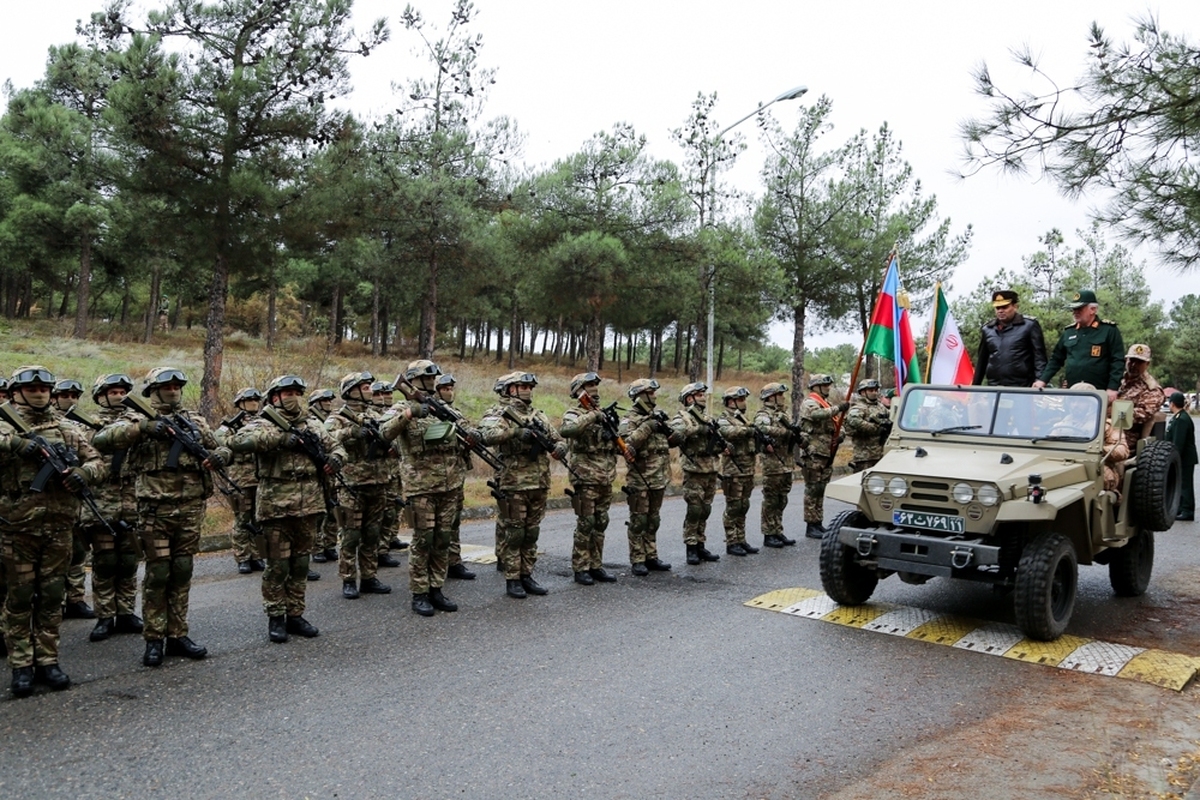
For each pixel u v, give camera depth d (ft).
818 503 36.47
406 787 13.75
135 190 50.98
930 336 36.63
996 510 21.48
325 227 56.13
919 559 22.22
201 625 22.65
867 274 76.33
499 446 26.35
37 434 17.90
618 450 28.71
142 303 163.53
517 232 81.97
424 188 77.15
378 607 24.88
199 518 20.27
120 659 19.97
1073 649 21.44
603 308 83.71
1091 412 23.85
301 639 21.65
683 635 22.26
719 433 31.45
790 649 21.24
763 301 78.07
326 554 31.60
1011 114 21.90
